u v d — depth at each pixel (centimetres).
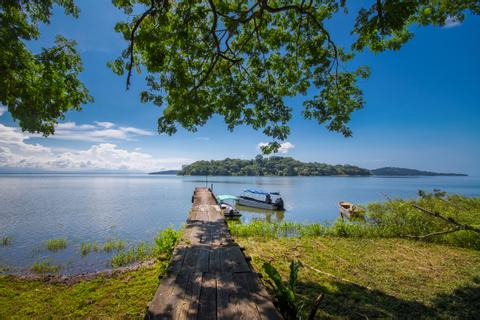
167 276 426
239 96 890
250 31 875
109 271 780
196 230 830
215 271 451
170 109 842
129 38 681
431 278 659
